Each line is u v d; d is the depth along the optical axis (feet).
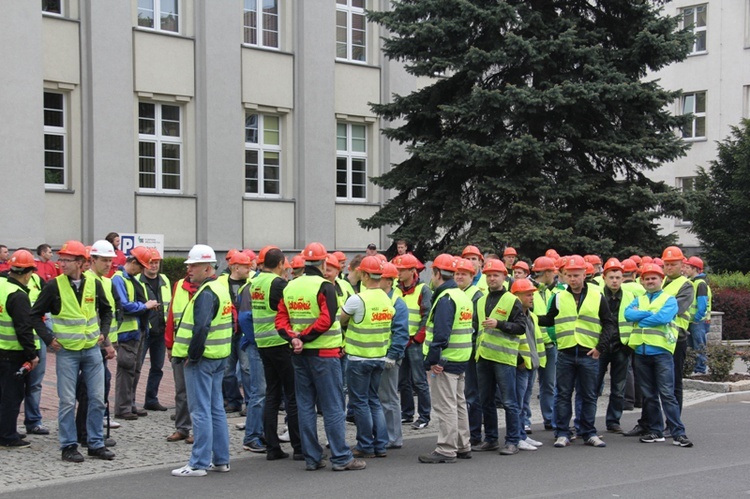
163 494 26.27
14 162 64.13
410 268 37.37
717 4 124.26
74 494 26.27
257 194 79.66
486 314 33.37
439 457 31.09
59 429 30.60
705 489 26.81
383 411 33.76
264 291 30.73
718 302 81.46
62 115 68.69
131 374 38.63
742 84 121.90
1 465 29.99
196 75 75.10
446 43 62.80
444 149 61.36
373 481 28.02
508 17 61.21
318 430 37.24
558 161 63.52
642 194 61.87
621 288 37.19
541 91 60.59
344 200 85.30
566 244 59.57
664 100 62.59
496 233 59.82
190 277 32.42
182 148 75.15
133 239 55.72
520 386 34.01
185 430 34.27
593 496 25.91
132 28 71.15
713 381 50.67
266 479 28.35
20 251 32.73
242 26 78.18
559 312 34.60
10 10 63.98
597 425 39.73
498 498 25.68
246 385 38.73
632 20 64.54
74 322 30.12
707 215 107.04
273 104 79.66
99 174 69.10
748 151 103.04
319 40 82.12
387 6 87.92
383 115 68.13
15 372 32.55
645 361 35.14
